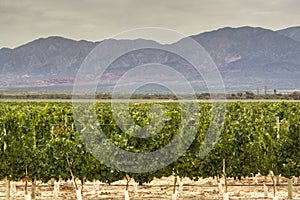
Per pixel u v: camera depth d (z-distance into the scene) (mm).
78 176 14906
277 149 14461
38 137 14883
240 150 15055
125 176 15062
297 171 14430
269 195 15922
